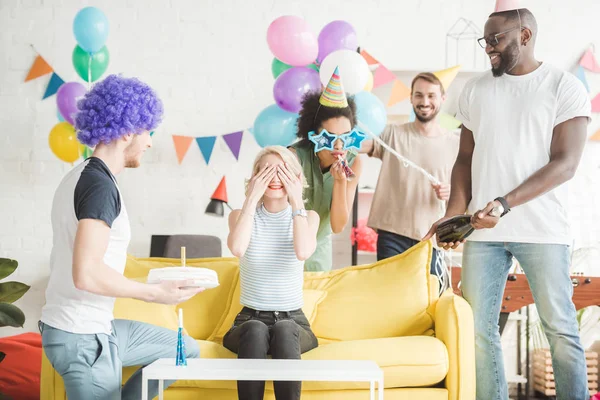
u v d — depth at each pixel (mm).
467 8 4406
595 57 4359
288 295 2428
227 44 4438
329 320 2713
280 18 3213
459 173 2746
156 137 4418
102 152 1906
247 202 2389
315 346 2473
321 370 1868
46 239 4387
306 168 2943
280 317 2404
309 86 3143
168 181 4422
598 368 4145
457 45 4395
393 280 2777
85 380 1810
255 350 2182
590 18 4379
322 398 2359
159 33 4430
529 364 4156
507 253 2605
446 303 2557
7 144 4402
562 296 2500
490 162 2586
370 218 3723
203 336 2746
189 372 1869
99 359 1831
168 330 2174
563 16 4383
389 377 2373
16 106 4410
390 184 3688
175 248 3854
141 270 2816
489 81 2633
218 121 4438
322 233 3029
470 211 2664
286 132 3207
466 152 2746
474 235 2617
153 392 2113
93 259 1740
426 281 2783
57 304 1831
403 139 3703
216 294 2803
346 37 3363
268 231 2449
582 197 4328
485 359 2607
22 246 4383
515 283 3408
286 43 3166
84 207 1764
